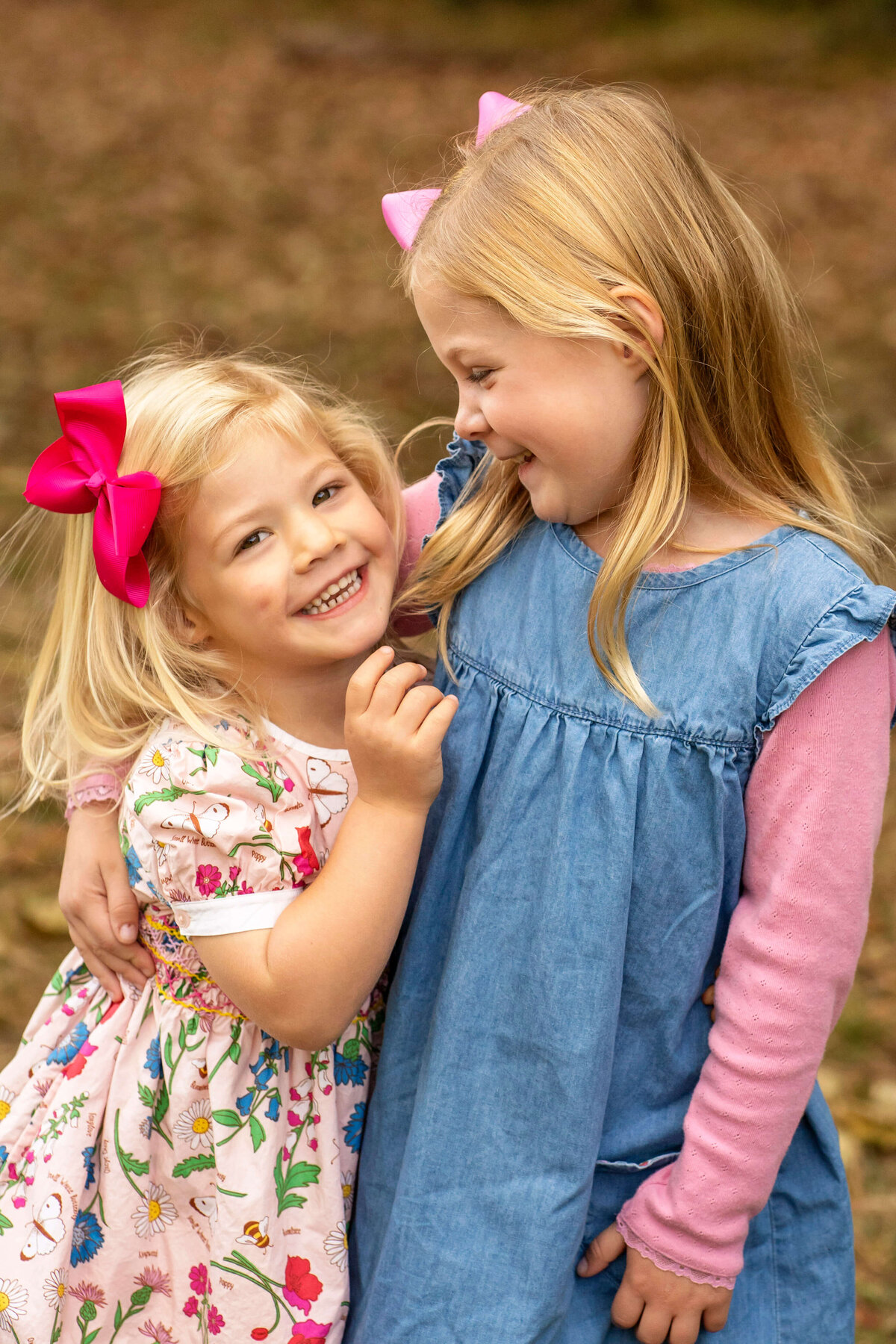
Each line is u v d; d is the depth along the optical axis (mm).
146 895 1638
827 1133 1676
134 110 11547
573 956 1506
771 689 1435
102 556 1604
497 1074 1556
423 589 1709
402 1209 1566
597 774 1507
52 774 1908
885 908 3756
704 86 13445
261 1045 1633
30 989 3180
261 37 14617
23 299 7555
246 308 7703
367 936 1507
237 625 1627
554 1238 1519
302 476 1610
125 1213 1681
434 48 14484
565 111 1521
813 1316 1672
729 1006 1495
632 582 1463
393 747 1504
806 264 8680
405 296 1662
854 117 12219
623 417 1438
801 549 1452
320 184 10102
